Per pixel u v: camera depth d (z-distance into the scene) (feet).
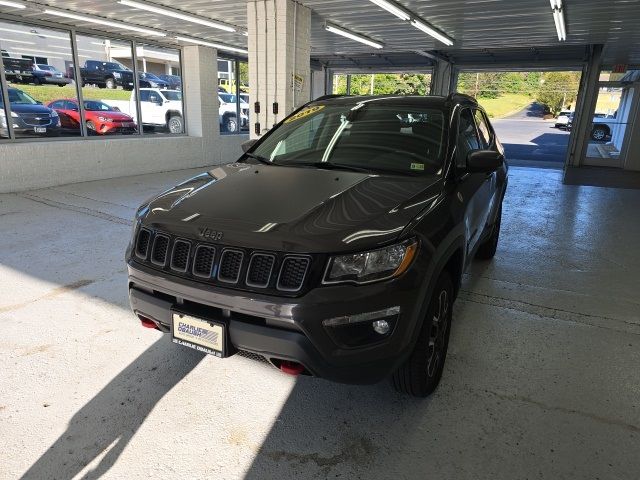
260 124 25.36
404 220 6.66
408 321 6.33
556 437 6.89
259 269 6.05
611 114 45.78
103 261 14.29
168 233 6.72
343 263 5.94
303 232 6.14
